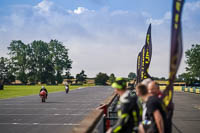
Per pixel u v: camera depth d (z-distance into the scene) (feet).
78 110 54.95
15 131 31.09
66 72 470.39
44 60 437.17
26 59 425.28
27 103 73.82
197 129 31.45
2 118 42.75
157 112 13.06
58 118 42.45
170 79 14.35
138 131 12.14
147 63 34.99
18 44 419.13
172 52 13.80
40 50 436.76
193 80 246.88
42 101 78.79
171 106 14.84
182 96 114.83
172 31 13.73
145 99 14.02
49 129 32.35
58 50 441.68
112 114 23.88
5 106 64.49
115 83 12.87
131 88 67.51
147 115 14.06
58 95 123.65
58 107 61.87
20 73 415.64
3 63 412.36
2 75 411.54
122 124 11.98
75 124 36.09
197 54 243.40
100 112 16.53
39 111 53.16
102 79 469.98
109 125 20.18
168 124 14.49
